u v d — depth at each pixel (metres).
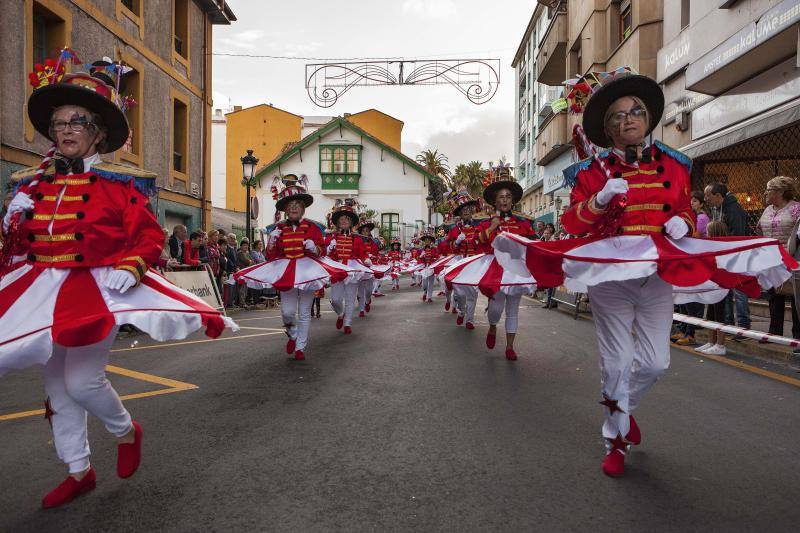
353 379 5.93
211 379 6.05
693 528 2.69
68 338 2.69
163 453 3.78
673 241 3.38
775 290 6.82
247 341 8.82
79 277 3.02
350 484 3.24
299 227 7.59
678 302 4.22
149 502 3.04
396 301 16.45
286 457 3.68
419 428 4.25
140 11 15.34
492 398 5.12
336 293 9.48
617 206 3.32
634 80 3.35
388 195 38.50
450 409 4.76
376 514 2.87
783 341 6.41
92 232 3.06
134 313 2.86
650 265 3.12
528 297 17.47
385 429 4.24
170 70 17.03
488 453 3.72
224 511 2.92
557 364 6.69
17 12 11.04
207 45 19.70
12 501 3.09
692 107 13.82
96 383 2.99
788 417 4.51
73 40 12.59
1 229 3.06
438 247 13.49
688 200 3.44
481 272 7.21
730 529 2.68
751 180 12.30
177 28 18.19
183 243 12.38
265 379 6.00
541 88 37.94
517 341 8.47
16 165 11.00
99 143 3.31
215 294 12.30
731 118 12.28
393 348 7.89
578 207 3.45
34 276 3.03
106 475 3.42
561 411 4.70
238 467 3.52
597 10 18.59
